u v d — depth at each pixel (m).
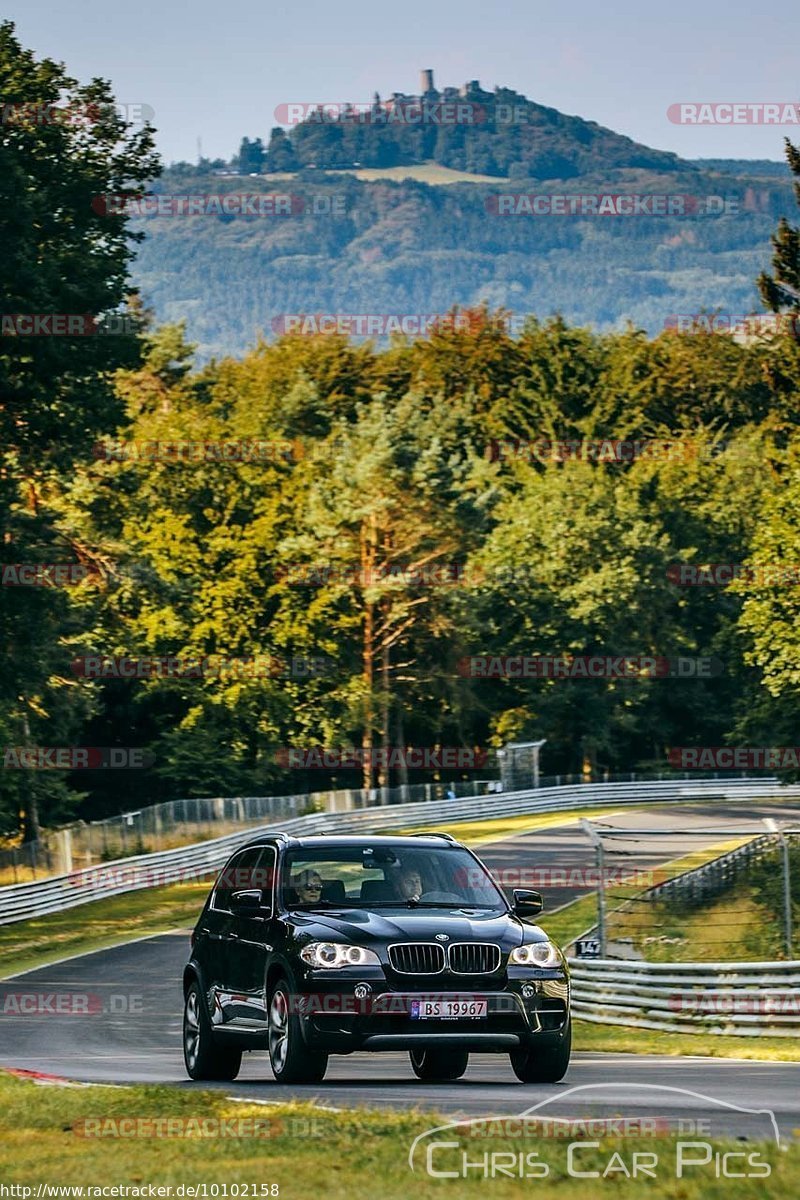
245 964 27.92
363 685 158.75
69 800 118.31
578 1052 39.84
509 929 26.88
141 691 149.50
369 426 168.50
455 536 166.62
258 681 151.12
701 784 177.88
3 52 90.38
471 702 172.00
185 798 149.38
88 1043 42.41
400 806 138.12
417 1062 31.12
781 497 110.62
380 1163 17.70
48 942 79.62
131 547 129.12
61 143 89.88
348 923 26.39
